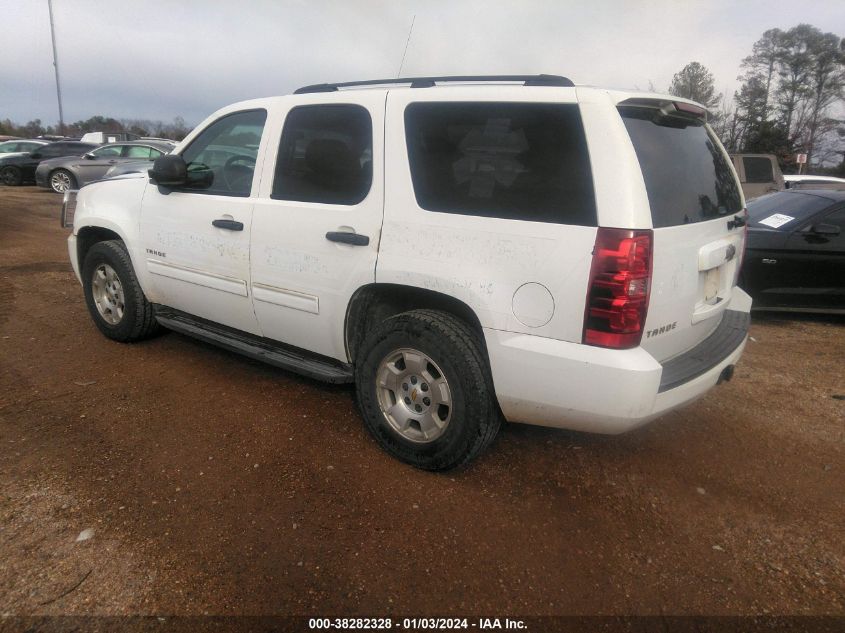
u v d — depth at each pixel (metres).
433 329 3.10
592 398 2.74
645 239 2.64
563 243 2.73
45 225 12.02
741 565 2.74
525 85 2.98
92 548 2.65
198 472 3.26
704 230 3.13
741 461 3.62
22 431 3.59
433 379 3.20
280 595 2.45
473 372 3.02
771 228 6.66
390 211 3.24
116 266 4.79
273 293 3.80
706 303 3.32
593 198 2.69
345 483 3.22
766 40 53.19
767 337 6.21
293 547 2.73
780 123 47.16
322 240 3.50
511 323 2.88
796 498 3.26
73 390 4.17
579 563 2.72
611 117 2.71
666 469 3.50
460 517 2.99
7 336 5.20
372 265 3.29
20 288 6.85
